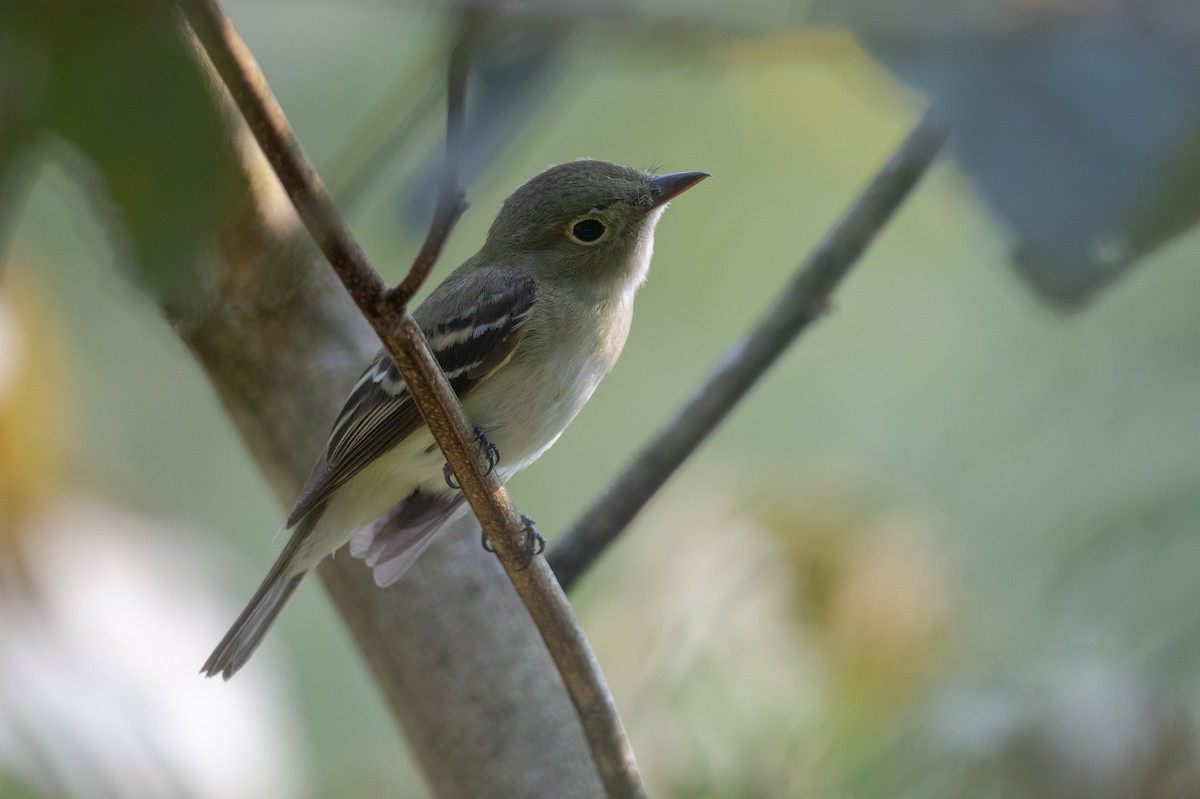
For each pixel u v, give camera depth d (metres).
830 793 8.16
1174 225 4.58
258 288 7.59
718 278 13.38
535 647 7.62
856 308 13.11
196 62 3.31
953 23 4.56
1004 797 7.63
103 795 6.89
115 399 14.15
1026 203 4.46
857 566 9.09
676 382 13.83
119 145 3.24
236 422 8.11
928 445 11.68
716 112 12.97
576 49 6.65
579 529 8.48
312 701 13.93
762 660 8.80
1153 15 4.45
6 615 7.47
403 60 12.80
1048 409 10.92
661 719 8.60
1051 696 7.80
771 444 13.02
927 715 8.19
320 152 12.62
